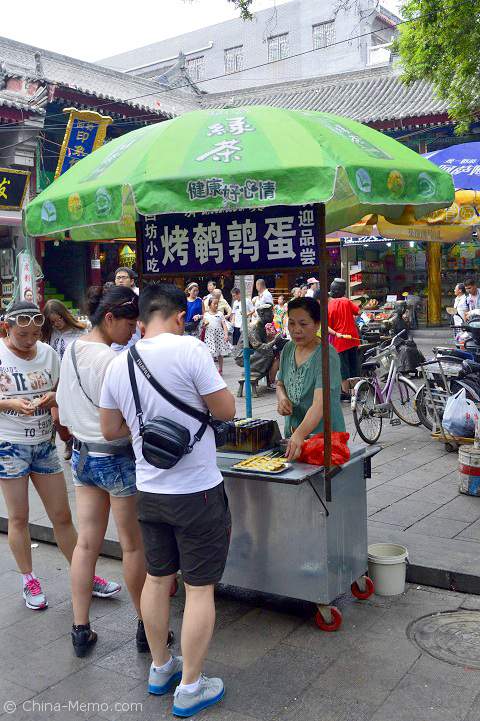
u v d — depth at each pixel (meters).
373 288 19.84
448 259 19.42
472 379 6.70
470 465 5.33
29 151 15.67
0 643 3.55
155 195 3.00
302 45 34.47
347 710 2.86
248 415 4.40
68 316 5.79
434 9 9.90
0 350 3.80
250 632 3.53
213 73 37.84
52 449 3.92
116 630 3.63
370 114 19.92
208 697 2.90
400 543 4.35
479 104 11.48
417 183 3.27
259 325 10.44
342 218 4.44
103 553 4.66
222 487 2.98
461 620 3.57
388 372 7.62
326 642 3.40
